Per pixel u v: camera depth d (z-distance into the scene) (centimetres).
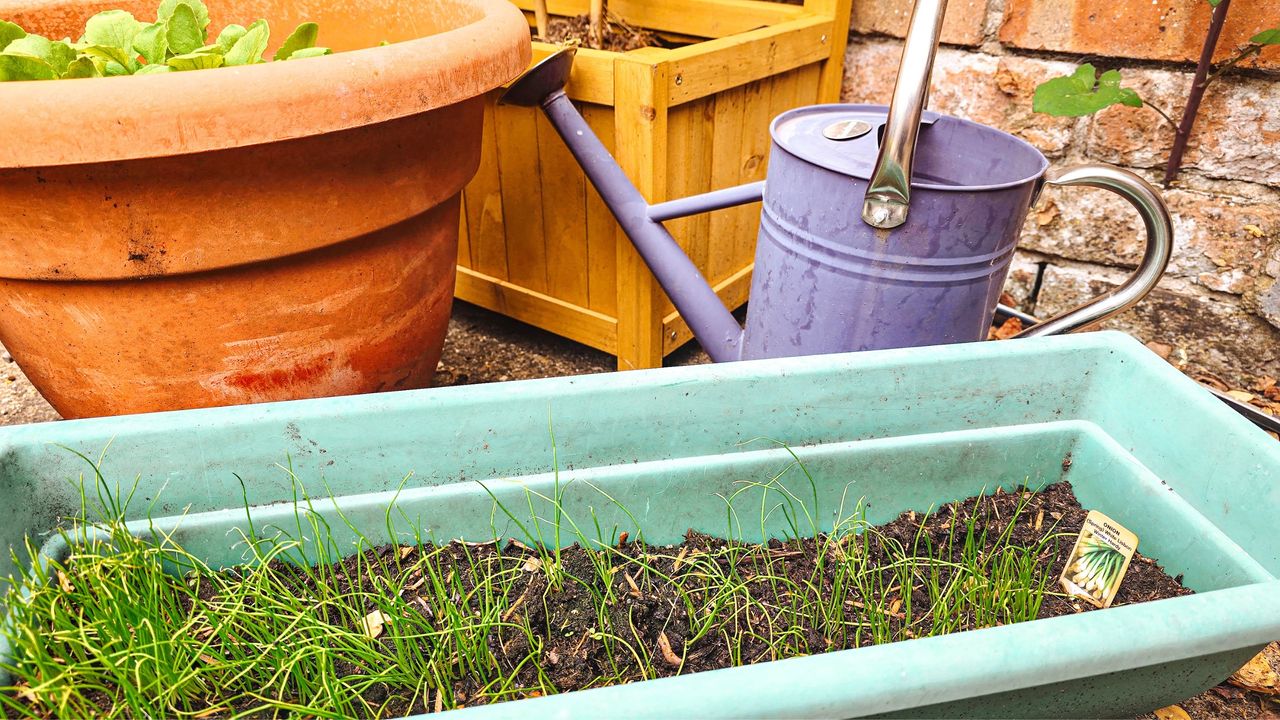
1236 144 157
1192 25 151
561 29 184
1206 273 170
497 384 100
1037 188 111
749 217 185
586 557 104
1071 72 166
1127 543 98
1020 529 110
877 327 116
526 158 164
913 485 113
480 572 101
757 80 166
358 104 98
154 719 78
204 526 96
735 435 106
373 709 86
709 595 101
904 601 101
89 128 87
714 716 60
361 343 124
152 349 110
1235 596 72
